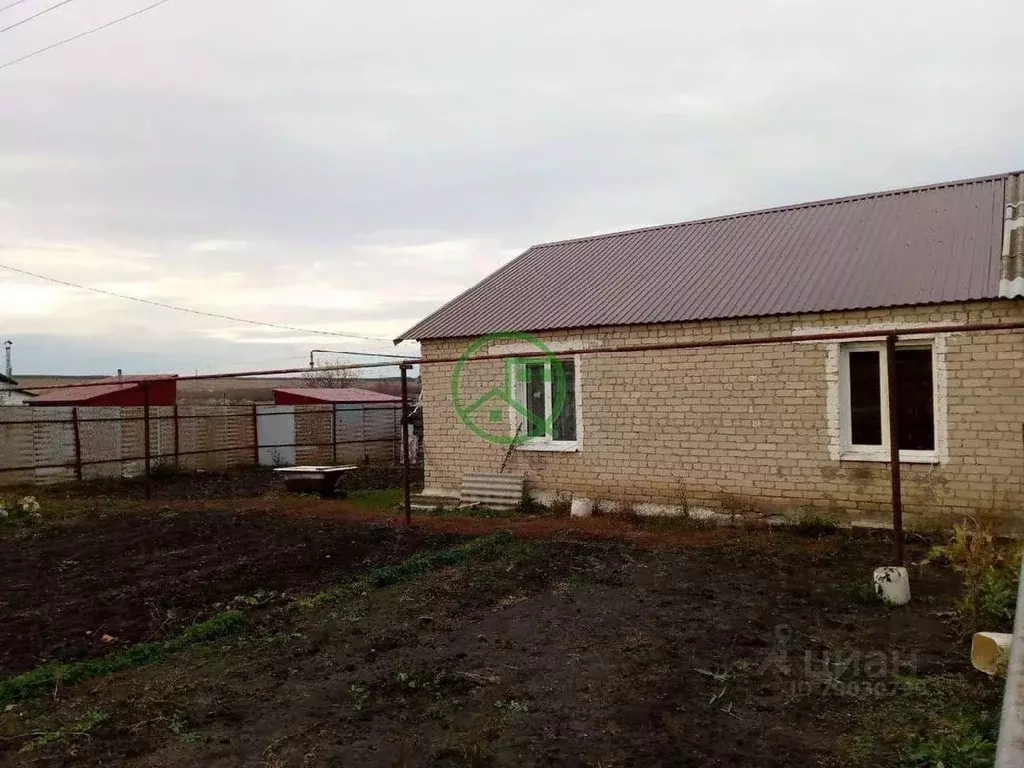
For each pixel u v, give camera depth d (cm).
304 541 870
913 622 541
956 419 802
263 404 1906
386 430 2119
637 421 1016
